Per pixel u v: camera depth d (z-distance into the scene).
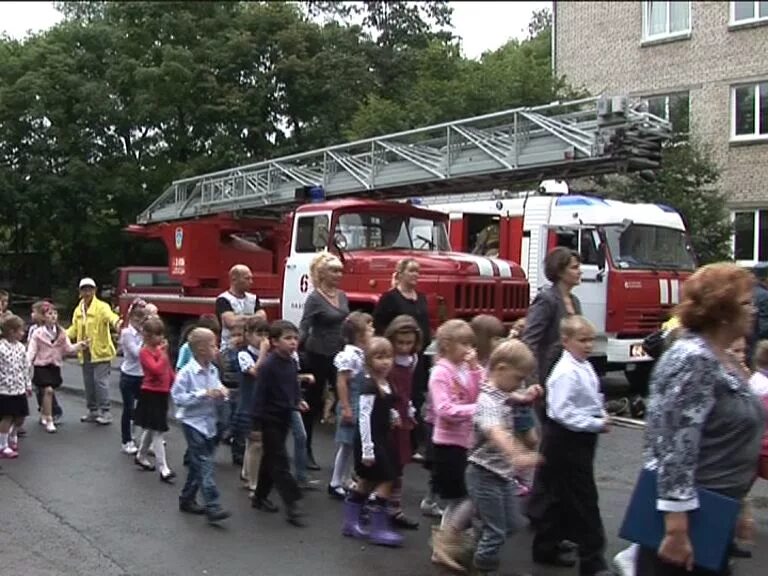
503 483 5.00
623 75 25.97
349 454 7.16
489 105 22.91
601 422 5.12
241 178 15.37
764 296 8.45
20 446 9.48
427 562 5.66
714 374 3.17
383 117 24.28
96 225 28.98
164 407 8.02
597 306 12.08
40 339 10.44
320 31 31.83
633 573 3.41
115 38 30.23
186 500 6.86
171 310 14.00
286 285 11.52
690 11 24.45
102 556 5.78
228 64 29.98
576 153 9.95
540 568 5.46
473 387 5.64
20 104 28.22
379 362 5.95
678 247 12.97
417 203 12.77
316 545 6.02
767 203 22.88
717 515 3.14
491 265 10.51
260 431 6.80
